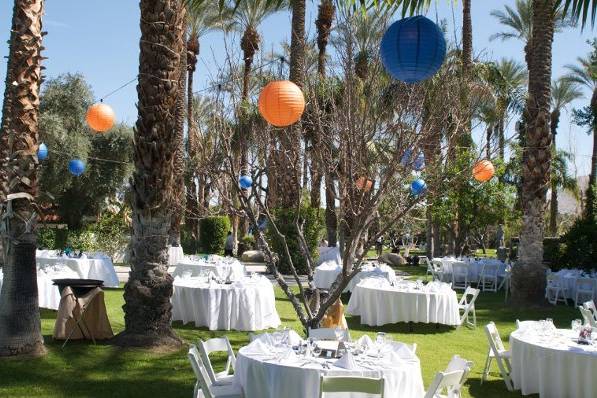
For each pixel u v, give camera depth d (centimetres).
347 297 1667
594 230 1773
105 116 899
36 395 707
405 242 3016
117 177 2870
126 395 718
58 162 2661
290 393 591
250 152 830
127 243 2539
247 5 2247
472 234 2664
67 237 2488
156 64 914
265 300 1167
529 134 1500
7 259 848
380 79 759
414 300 1204
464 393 802
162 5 910
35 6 840
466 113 761
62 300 945
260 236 770
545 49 1468
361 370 593
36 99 843
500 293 1867
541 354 751
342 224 789
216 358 909
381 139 742
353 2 677
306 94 836
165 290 934
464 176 893
